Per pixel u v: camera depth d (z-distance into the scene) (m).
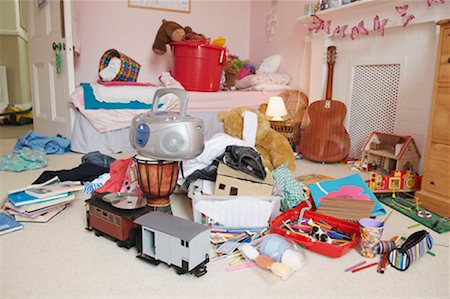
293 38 3.26
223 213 1.34
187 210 1.56
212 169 1.54
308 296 0.97
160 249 1.08
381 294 0.99
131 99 2.65
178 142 1.25
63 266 1.10
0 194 1.70
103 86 2.61
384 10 2.25
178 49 3.03
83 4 3.30
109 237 1.27
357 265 1.14
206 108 2.99
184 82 3.05
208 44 2.96
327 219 1.38
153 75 3.67
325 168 2.40
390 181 1.86
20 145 2.62
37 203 1.41
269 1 3.61
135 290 0.98
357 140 2.61
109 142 2.69
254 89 3.21
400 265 1.12
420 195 1.70
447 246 1.29
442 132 1.60
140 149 1.31
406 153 2.08
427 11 1.99
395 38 2.25
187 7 3.71
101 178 1.78
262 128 2.12
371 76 2.46
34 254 1.17
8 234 1.31
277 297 0.96
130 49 3.54
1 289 0.97
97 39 3.40
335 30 2.62
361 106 2.55
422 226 1.48
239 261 1.15
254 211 1.35
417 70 2.12
